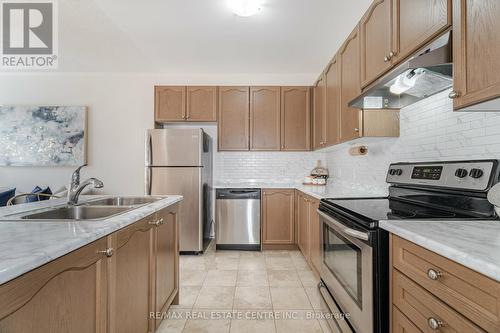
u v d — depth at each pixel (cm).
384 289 113
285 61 347
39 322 74
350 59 213
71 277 87
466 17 98
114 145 395
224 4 224
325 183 356
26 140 387
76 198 167
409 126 193
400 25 144
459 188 132
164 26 261
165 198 199
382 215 127
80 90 394
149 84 395
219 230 344
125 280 123
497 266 60
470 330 68
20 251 74
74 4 229
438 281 81
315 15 240
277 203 344
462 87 100
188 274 269
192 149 331
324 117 296
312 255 259
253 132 368
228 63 354
